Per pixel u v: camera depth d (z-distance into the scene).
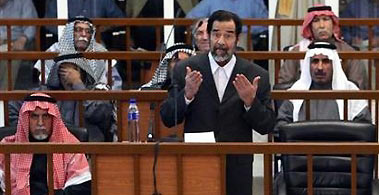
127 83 19.42
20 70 24.22
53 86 17.75
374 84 19.55
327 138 14.73
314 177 14.72
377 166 15.90
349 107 16.83
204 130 14.14
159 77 17.73
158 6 26.16
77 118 16.64
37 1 26.05
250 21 21.45
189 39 21.52
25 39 25.19
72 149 12.62
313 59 17.50
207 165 12.55
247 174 14.00
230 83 14.21
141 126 15.60
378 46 24.58
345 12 25.61
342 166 14.64
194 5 26.03
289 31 24.69
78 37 20.53
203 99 14.16
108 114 16.69
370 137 14.72
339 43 20.95
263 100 14.37
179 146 12.48
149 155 12.56
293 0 25.14
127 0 26.14
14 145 12.66
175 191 12.64
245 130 14.21
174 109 14.10
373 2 26.06
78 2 26.16
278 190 14.79
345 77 17.89
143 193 12.65
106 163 12.62
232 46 14.12
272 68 21.86
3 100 15.53
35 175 15.12
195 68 14.27
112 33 24.47
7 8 25.72
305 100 15.92
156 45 23.05
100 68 18.72
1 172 14.65
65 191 15.02
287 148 12.52
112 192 12.66
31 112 15.02
